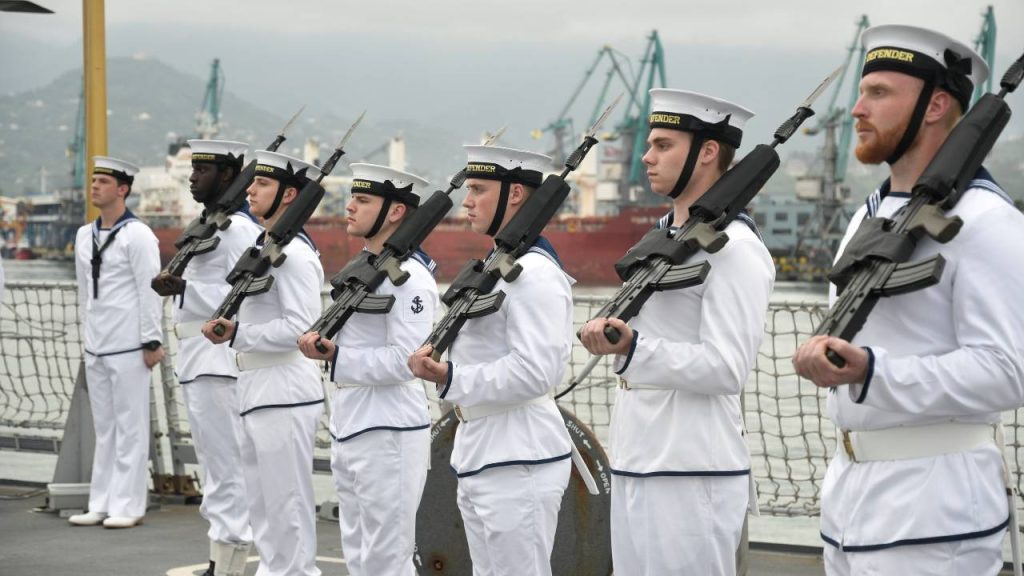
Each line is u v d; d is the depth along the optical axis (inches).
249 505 241.8
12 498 351.9
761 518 364.5
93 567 276.5
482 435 186.2
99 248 314.0
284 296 233.9
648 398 163.5
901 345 129.6
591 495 220.7
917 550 127.7
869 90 132.6
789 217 1641.2
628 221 1782.7
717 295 157.8
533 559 184.1
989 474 129.3
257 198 249.8
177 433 348.5
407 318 209.5
